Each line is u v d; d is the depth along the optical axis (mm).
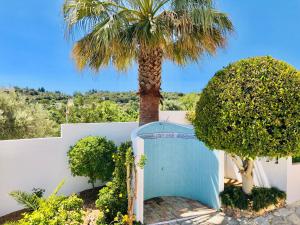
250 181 8477
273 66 7203
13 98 12898
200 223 7953
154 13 9375
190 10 8180
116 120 14773
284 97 6824
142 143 7898
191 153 9977
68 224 5516
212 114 7355
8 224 6234
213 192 9016
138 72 10117
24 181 8672
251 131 6746
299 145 6852
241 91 7020
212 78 7855
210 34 9164
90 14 8664
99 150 8891
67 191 9609
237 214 8234
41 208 5949
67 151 9594
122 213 7852
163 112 13797
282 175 8805
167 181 10258
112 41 8336
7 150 8359
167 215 8500
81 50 9383
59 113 15070
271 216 8070
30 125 12672
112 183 8102
